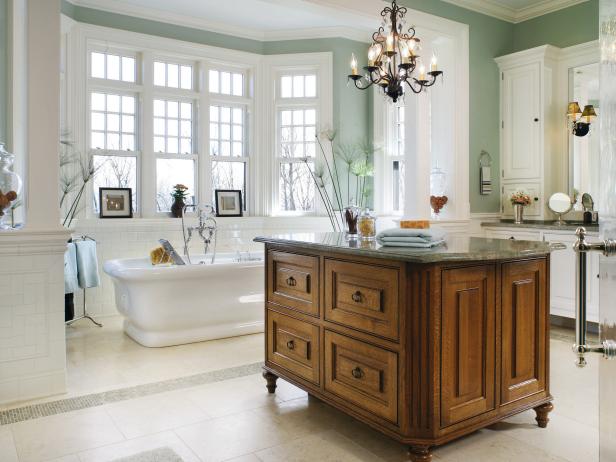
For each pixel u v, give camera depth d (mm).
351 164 6422
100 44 5531
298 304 2941
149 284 4211
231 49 6215
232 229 6219
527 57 5266
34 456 2418
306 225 6367
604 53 1240
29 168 3088
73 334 4754
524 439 2555
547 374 2695
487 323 2418
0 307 3061
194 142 6195
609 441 1280
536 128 5223
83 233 5352
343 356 2609
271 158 6457
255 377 3535
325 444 2523
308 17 5953
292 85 6512
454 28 5203
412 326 2250
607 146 1243
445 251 2328
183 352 4145
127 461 2361
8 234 3012
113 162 5688
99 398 3148
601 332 1319
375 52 3428
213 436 2617
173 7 5637
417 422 2254
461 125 5277
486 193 5469
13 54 3465
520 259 2557
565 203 4957
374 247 2521
